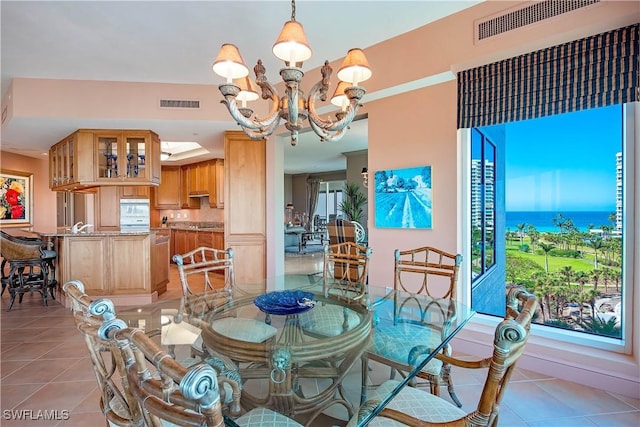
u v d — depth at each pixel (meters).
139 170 4.52
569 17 2.25
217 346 1.86
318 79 3.77
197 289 5.43
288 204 12.45
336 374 1.76
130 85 3.97
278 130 4.51
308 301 2.24
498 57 2.58
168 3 2.51
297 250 10.02
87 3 2.49
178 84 4.06
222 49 1.93
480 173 3.24
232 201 4.55
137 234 4.45
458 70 2.80
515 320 1.01
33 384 2.38
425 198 3.09
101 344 1.21
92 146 4.40
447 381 2.01
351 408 1.64
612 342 2.33
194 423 0.63
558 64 2.37
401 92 3.22
